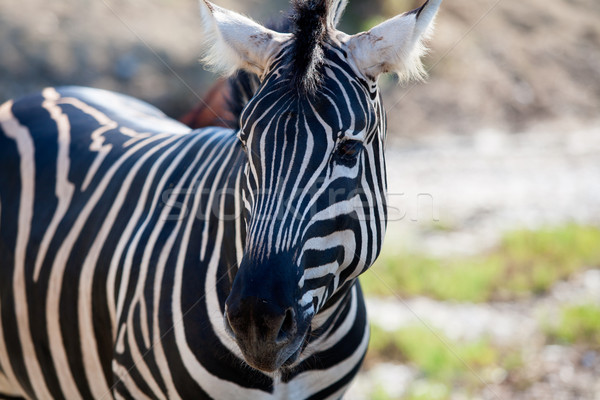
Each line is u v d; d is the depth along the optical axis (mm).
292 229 3410
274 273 3326
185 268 4082
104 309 4395
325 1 3566
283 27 4586
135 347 4125
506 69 29750
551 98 29078
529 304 10484
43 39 23719
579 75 30969
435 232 14195
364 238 3830
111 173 4770
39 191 4973
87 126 5230
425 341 8992
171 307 4031
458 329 9625
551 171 19750
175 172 4508
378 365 8641
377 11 28438
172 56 24484
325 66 3549
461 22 31734
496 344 9086
